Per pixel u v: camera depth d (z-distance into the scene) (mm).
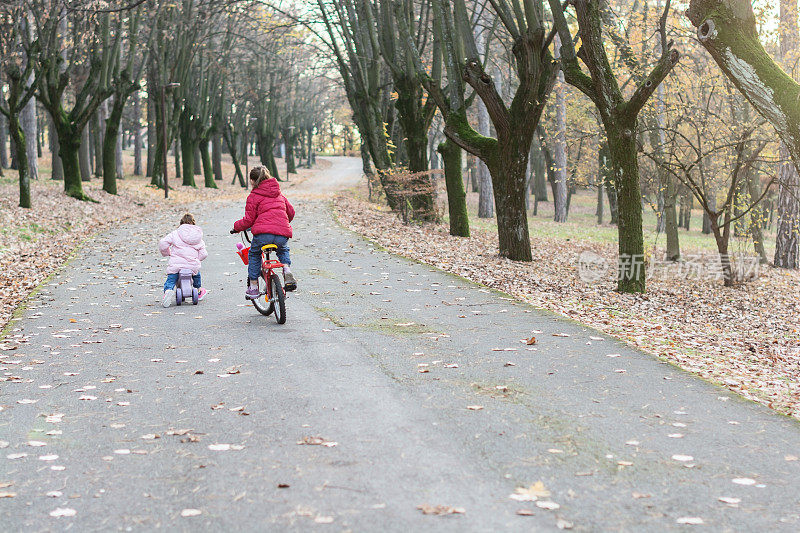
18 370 6578
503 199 16750
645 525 3467
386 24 23125
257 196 8773
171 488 3930
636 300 13219
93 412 5332
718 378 6605
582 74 13320
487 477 4027
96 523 3527
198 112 48062
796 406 5789
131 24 31297
